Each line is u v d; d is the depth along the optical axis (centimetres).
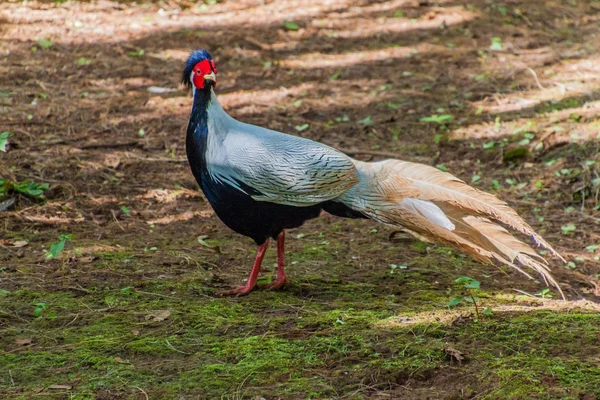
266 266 1022
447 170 1389
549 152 1416
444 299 904
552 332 788
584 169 1328
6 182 1199
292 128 1540
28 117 1510
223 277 976
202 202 1252
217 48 1925
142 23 2044
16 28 1933
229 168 873
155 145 1444
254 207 881
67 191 1241
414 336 790
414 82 1784
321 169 848
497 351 756
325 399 680
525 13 2238
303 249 1088
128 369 724
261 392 685
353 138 1512
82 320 833
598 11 2292
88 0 2134
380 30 2098
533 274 1008
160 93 1678
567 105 1605
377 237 1136
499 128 1529
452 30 2103
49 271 964
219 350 762
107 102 1614
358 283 965
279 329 813
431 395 689
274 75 1806
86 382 701
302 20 2141
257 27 2075
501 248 823
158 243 1087
